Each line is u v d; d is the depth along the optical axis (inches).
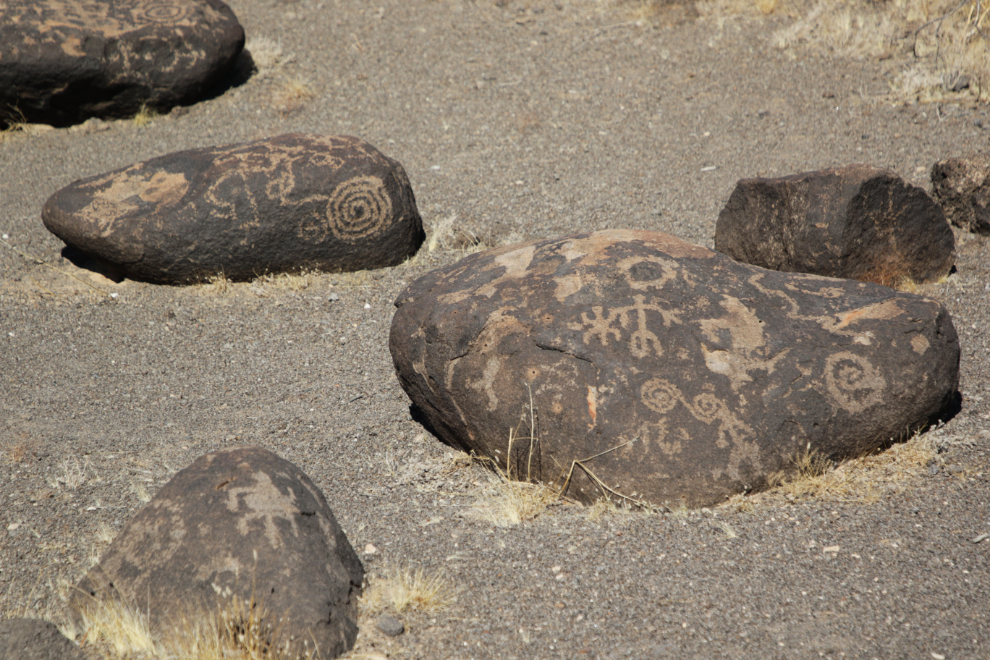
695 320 159.9
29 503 164.9
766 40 407.5
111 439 191.8
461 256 278.4
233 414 203.0
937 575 130.1
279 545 125.3
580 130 358.3
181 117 382.9
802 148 323.6
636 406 151.9
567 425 154.1
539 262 173.9
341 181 261.9
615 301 162.1
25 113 367.2
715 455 149.8
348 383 215.5
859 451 158.6
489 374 161.0
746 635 121.1
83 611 125.5
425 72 411.2
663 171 323.0
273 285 265.6
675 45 415.8
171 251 256.7
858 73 369.4
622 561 139.0
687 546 141.3
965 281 235.6
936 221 231.3
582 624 125.7
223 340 239.3
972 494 148.1
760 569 134.6
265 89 400.8
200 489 132.3
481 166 335.0
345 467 177.5
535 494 160.4
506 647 122.2
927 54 367.9
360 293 261.1
